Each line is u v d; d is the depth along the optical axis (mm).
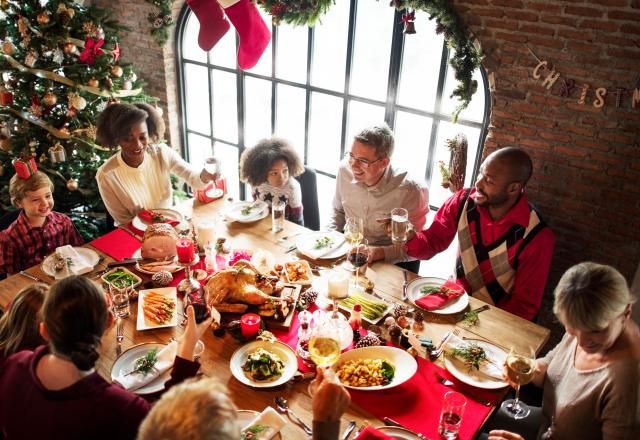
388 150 2551
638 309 2357
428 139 3438
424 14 3109
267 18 3770
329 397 1085
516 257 2316
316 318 1857
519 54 2604
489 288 2426
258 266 2166
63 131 3434
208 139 4645
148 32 4227
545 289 2943
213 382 919
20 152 3514
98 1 4391
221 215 2703
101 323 1202
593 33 2375
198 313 1883
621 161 2502
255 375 1629
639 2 2217
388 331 1887
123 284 2078
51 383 1180
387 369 1668
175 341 1768
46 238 2549
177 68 4371
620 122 2443
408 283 2176
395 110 3451
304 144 4066
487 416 1552
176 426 820
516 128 2754
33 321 1522
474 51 2693
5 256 2467
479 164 3234
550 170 2723
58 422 1165
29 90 3424
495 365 1729
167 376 1638
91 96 3629
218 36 2799
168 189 3125
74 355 1148
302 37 3695
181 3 4051
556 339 2988
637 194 2512
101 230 3980
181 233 2459
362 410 1556
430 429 1493
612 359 1415
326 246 2416
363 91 3564
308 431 1462
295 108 4016
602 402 1431
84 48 3389
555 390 1641
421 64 3248
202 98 4477
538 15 2482
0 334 1563
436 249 2549
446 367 1718
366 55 3449
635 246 2605
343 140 3793
